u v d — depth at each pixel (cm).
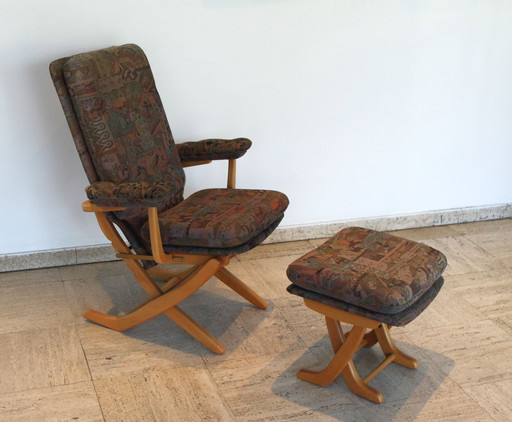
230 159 265
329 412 211
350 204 335
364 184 333
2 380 220
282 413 210
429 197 348
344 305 203
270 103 302
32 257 291
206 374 227
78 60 228
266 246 323
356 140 322
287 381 226
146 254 239
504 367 236
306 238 331
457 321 264
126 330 251
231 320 260
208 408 211
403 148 332
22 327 250
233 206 242
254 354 239
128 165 241
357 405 215
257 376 228
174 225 228
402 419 209
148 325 255
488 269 307
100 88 234
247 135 305
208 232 222
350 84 310
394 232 346
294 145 313
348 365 217
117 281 285
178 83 287
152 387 220
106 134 233
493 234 346
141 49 259
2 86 265
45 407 208
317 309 212
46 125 275
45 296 271
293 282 211
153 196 209
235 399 216
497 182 358
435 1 307
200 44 283
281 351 242
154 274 285
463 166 348
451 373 232
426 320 264
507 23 322
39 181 282
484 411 214
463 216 357
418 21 309
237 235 222
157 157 254
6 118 270
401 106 323
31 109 271
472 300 280
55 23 263
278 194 253
